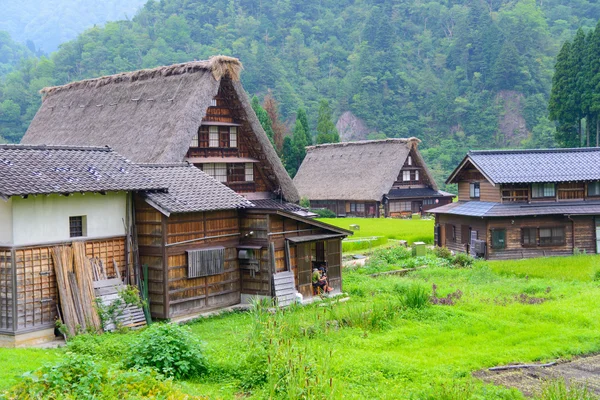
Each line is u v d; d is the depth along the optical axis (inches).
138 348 512.4
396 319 682.8
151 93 1179.3
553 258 1167.6
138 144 1082.7
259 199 1238.9
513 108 3380.9
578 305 758.5
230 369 500.4
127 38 4311.0
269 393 432.8
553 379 495.2
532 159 1325.0
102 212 713.6
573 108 1961.1
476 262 1152.2
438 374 505.4
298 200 1274.6
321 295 853.2
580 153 1368.1
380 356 540.4
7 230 628.7
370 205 2111.2
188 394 431.8
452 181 1400.1
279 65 4069.9
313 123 3622.0
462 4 4525.1
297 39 4421.8
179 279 751.1
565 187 1300.4
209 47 4286.4
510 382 506.6
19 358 538.9
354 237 1437.0
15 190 600.7
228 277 818.2
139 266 745.0
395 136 3437.5
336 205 2223.2
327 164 2336.4
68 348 579.5
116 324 680.4
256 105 2329.0
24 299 632.4
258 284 821.2
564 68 1984.5
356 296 860.6
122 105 1214.3
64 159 709.9
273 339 494.6
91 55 4069.9
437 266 1111.6
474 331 650.2
